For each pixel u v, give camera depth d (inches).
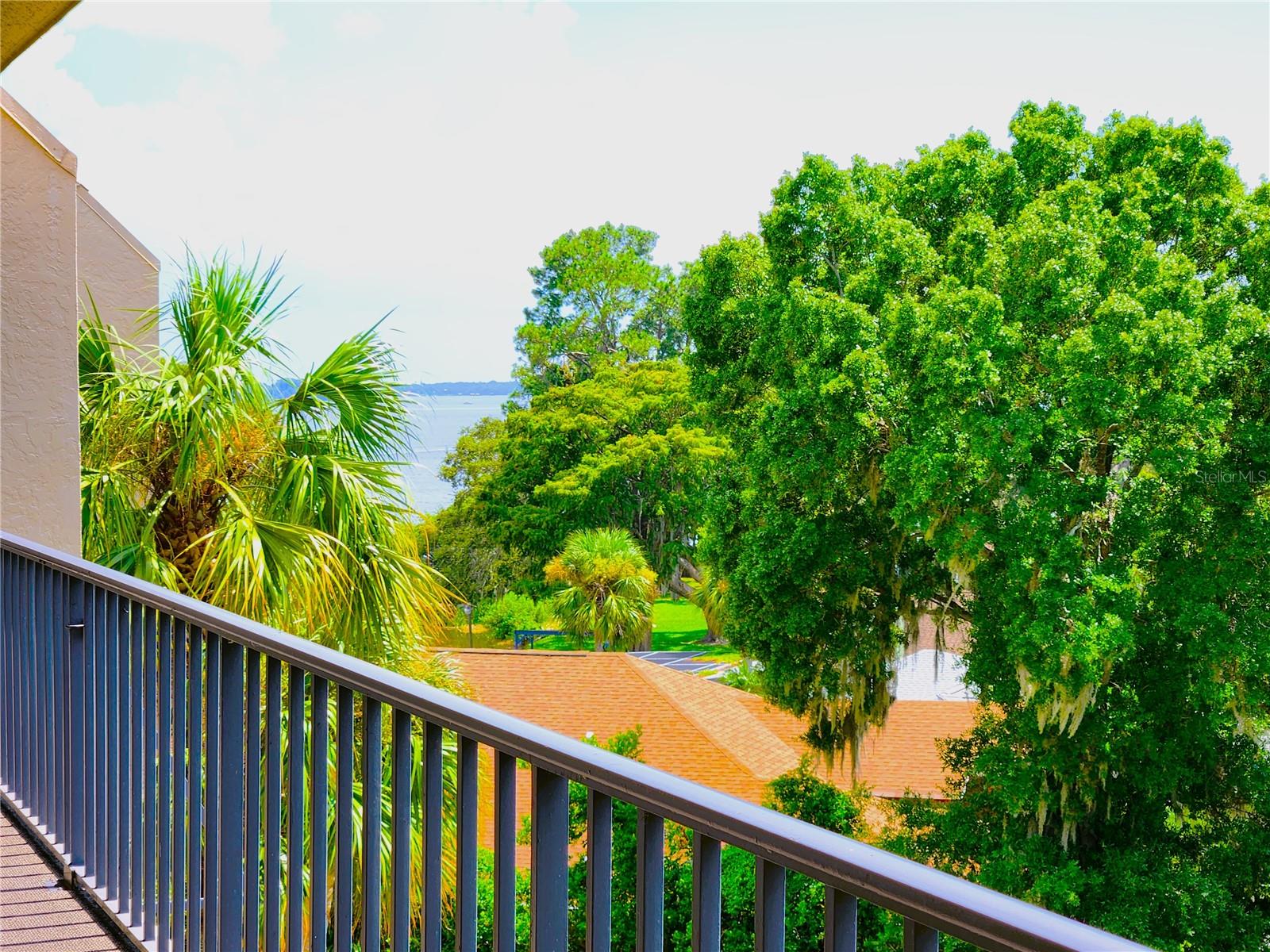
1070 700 520.4
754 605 648.4
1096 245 557.9
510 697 800.3
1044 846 579.2
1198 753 583.8
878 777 810.8
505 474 1524.4
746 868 366.3
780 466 587.8
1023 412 523.8
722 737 778.8
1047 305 543.2
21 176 197.9
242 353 256.1
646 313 1803.6
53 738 123.3
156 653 96.2
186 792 93.1
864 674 628.4
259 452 256.8
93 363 261.6
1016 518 526.6
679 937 392.5
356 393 261.0
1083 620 507.2
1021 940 29.5
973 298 531.5
